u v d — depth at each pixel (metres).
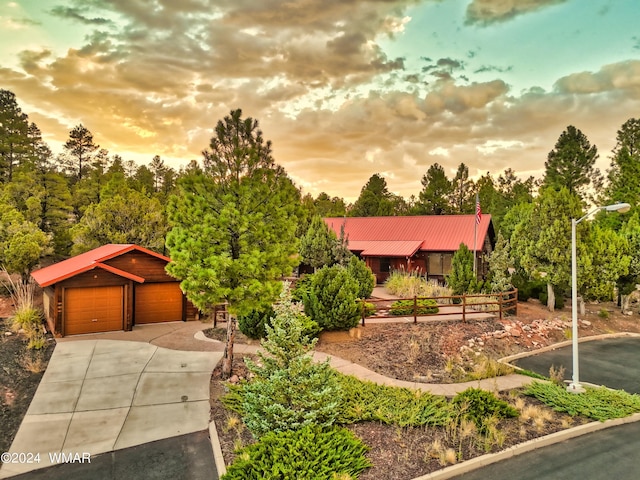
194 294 11.34
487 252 35.06
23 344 15.06
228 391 11.48
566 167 48.22
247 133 12.36
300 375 8.88
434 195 57.03
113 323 17.47
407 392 11.45
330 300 15.99
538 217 23.39
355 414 9.82
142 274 18.62
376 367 13.72
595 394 11.59
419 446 8.69
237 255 12.31
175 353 14.44
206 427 9.70
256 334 16.20
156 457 8.41
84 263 18.12
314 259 28.20
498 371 13.71
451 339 16.20
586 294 22.09
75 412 10.17
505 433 9.33
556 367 14.96
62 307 16.36
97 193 39.72
